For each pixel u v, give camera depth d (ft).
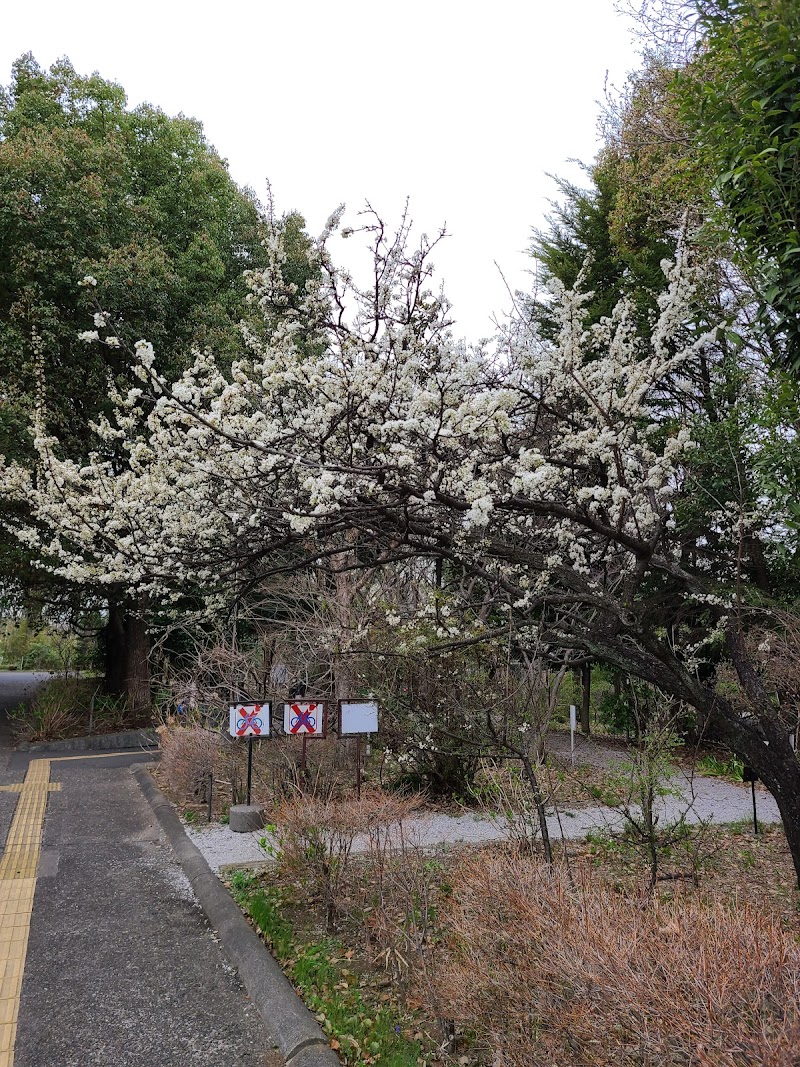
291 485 14.80
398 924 12.78
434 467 12.30
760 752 13.62
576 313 14.48
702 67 14.56
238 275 46.47
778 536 22.43
